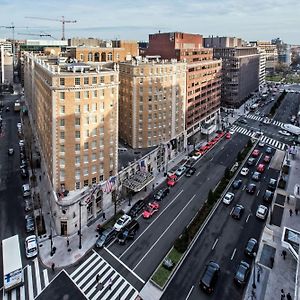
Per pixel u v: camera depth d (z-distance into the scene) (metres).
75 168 77.81
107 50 119.56
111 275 61.41
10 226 75.88
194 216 81.00
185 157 121.12
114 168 85.94
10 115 181.25
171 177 100.62
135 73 102.69
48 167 86.06
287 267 61.78
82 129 76.50
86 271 62.47
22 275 58.78
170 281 59.66
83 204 74.94
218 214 81.44
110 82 79.00
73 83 72.81
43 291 57.56
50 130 77.50
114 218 80.06
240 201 87.94
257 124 171.38
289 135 151.50
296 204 81.00
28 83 168.88
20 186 95.00
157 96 107.94
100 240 69.88
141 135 108.44
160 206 85.81
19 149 124.81
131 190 88.00
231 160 118.69
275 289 56.50
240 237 72.06
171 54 130.38
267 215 80.62
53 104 72.62
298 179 100.56
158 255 66.81
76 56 114.44
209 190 88.69
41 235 73.12
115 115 82.81
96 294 57.00
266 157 117.94
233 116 187.25
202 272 61.62
